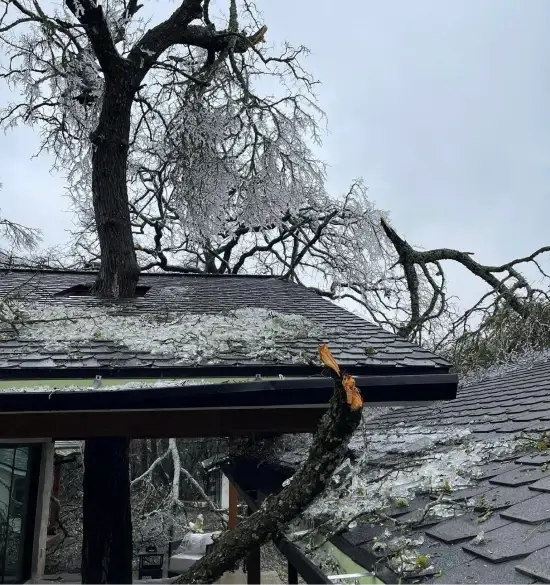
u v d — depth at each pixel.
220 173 10.90
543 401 4.15
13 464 6.60
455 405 5.66
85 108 9.95
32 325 4.40
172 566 10.87
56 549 10.66
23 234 14.04
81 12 6.53
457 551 1.84
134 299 6.13
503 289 9.70
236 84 11.03
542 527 1.79
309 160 13.06
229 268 16.61
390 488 2.72
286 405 3.47
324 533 2.40
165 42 7.61
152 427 3.61
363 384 3.53
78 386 3.37
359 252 15.69
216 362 3.57
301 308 5.92
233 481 5.89
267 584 9.04
